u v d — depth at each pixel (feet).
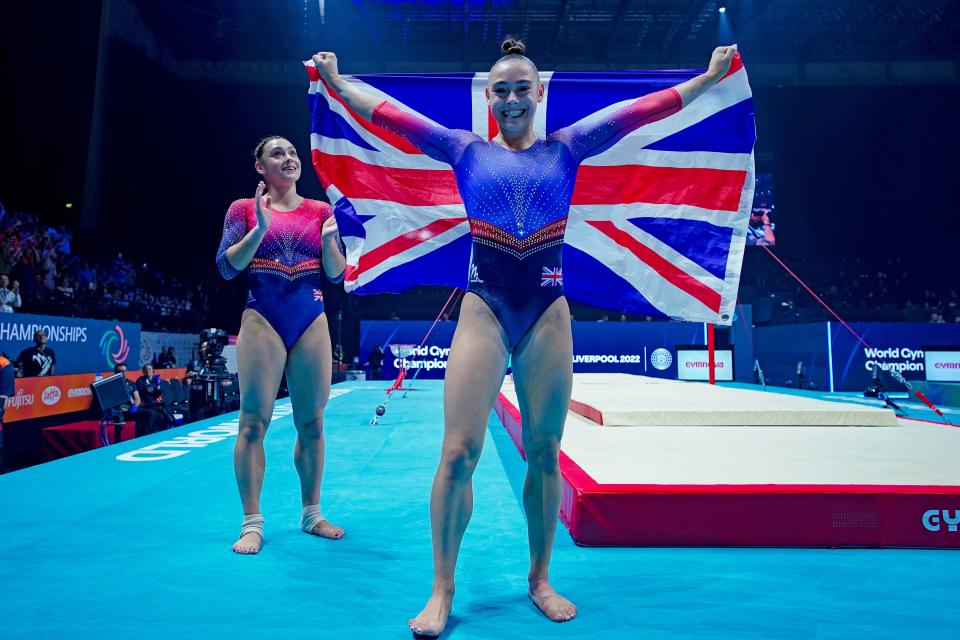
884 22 66.74
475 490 13.15
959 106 72.02
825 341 42.98
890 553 8.80
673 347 51.55
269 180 10.44
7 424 24.54
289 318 9.77
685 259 11.51
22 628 6.49
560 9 64.13
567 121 12.49
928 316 59.41
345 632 6.44
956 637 6.26
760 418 15.78
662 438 13.74
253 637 6.31
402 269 11.48
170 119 63.05
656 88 12.39
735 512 9.12
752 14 65.92
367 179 11.40
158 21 64.34
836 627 6.50
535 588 7.16
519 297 6.97
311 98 11.31
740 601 7.19
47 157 51.06
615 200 11.65
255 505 9.52
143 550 9.15
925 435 14.28
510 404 22.04
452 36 70.23
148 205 61.21
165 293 60.08
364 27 68.13
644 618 6.77
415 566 8.52
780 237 76.07
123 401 25.45
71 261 48.32
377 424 24.27
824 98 73.77
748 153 11.39
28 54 48.06
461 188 7.47
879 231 76.54
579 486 9.40
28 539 9.71
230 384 31.19
